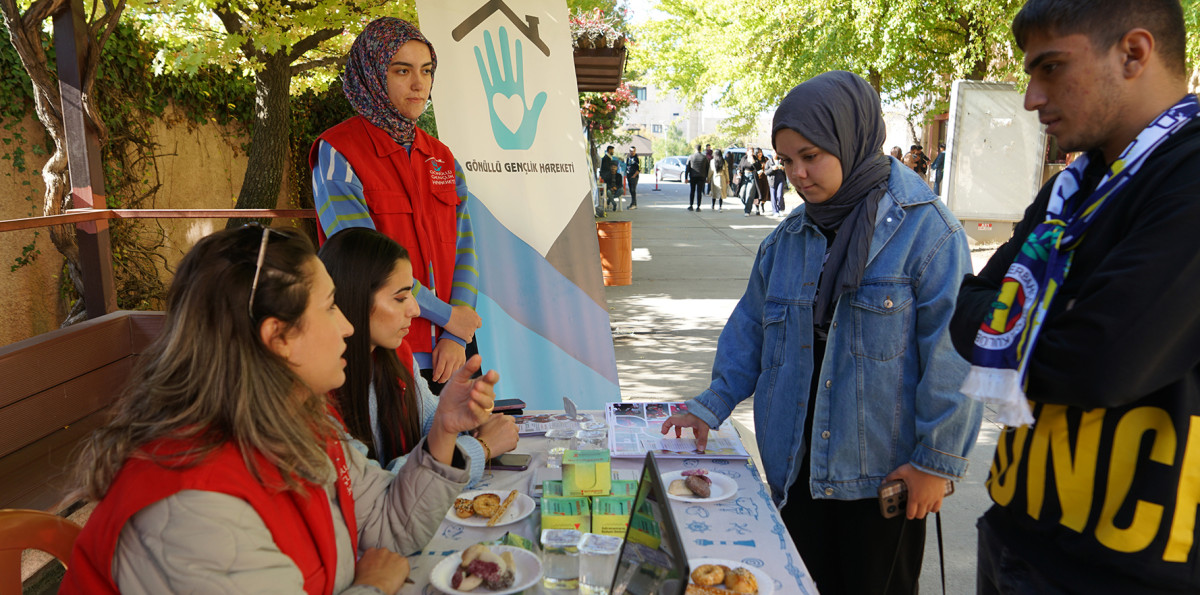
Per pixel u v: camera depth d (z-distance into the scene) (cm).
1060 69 130
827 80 201
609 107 1278
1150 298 117
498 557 152
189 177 740
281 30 573
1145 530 124
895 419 202
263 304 122
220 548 115
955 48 1371
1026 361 128
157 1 514
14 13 414
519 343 402
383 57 280
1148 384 120
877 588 213
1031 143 1127
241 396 120
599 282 421
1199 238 115
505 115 393
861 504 209
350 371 198
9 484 278
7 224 331
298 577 126
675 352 649
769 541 169
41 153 536
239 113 826
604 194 2062
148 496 114
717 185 2189
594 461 186
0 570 165
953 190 1160
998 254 158
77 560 118
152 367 123
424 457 166
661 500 127
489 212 393
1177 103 126
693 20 2114
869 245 201
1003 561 150
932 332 194
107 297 414
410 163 293
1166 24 123
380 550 159
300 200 959
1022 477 142
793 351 215
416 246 292
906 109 1862
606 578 151
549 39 400
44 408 320
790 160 204
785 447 216
